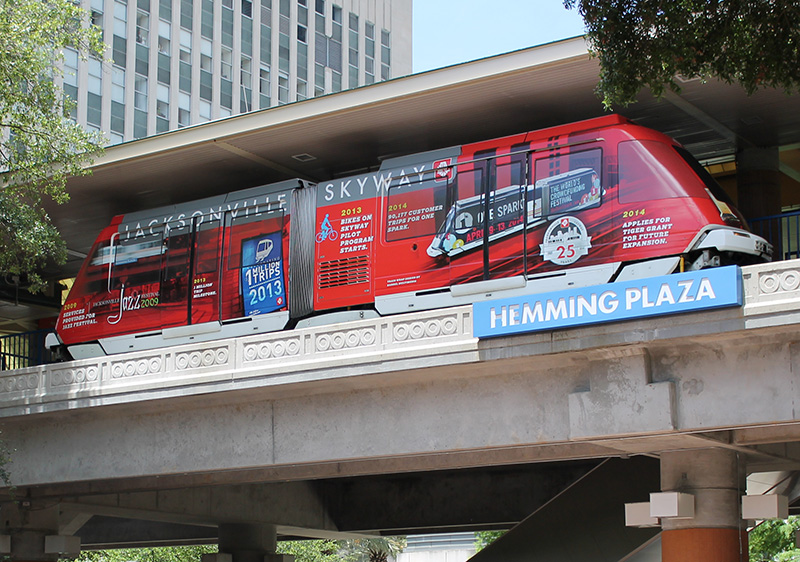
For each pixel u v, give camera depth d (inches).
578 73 636.7
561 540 661.3
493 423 553.9
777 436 524.1
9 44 693.3
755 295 464.4
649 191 573.0
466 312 543.8
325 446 605.6
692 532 539.8
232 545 953.5
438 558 2391.7
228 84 2303.2
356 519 980.6
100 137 750.5
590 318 495.8
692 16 492.1
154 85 2144.4
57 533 830.5
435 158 658.8
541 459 615.2
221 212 755.4
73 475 698.8
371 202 679.7
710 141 773.9
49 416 703.1
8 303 1067.9
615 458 658.8
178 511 867.4
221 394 625.6
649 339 483.2
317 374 577.9
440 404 573.0
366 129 741.9
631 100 514.3
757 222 760.3
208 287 748.6
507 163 627.8
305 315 697.6
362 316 672.4
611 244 578.2
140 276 784.3
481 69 645.9
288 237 715.4
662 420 494.9
